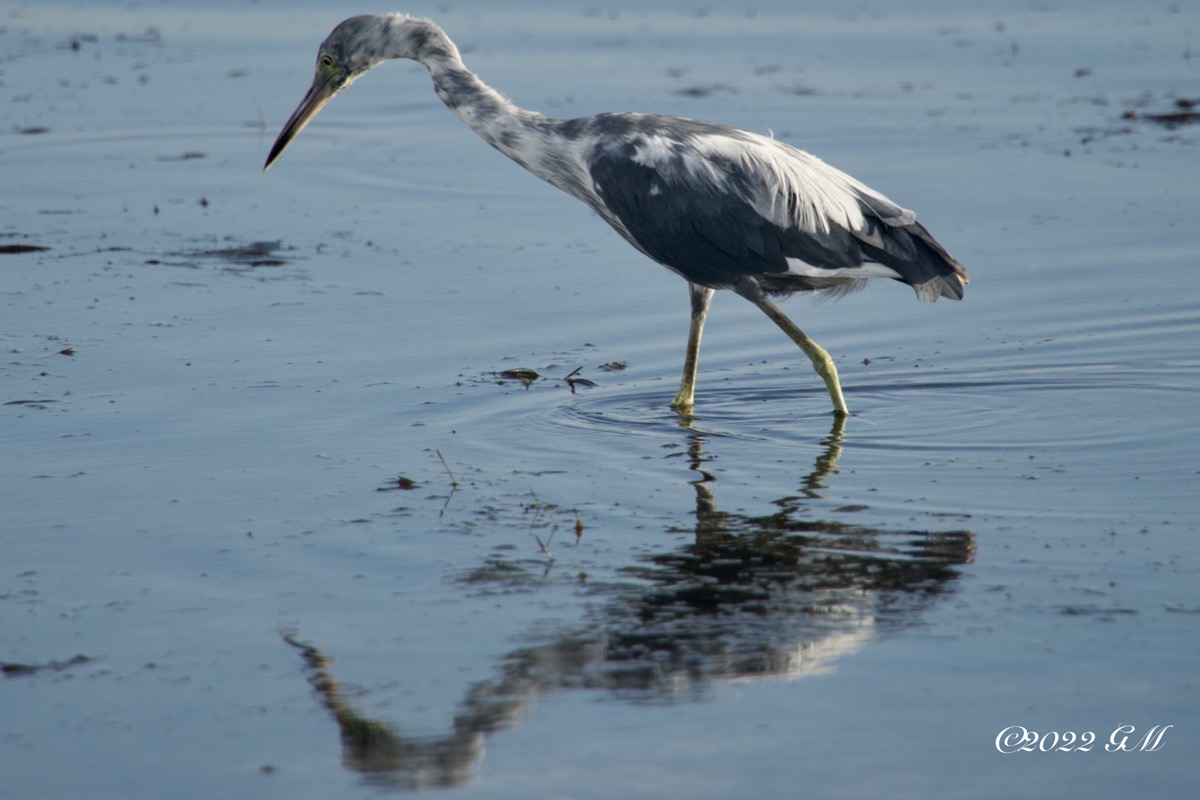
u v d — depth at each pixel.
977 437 11.55
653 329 14.64
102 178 20.12
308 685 7.59
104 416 11.84
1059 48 27.97
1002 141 21.45
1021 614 8.23
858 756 6.86
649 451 11.23
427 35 13.31
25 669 7.74
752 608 8.41
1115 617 8.16
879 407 12.40
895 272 12.12
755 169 12.11
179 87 25.22
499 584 8.73
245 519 9.77
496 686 7.55
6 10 32.38
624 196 12.38
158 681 7.64
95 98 24.41
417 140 22.42
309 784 6.73
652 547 9.27
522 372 13.12
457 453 11.12
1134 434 11.47
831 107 23.38
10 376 12.80
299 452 11.09
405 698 7.44
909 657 7.78
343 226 18.09
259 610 8.42
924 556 9.09
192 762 6.91
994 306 15.15
